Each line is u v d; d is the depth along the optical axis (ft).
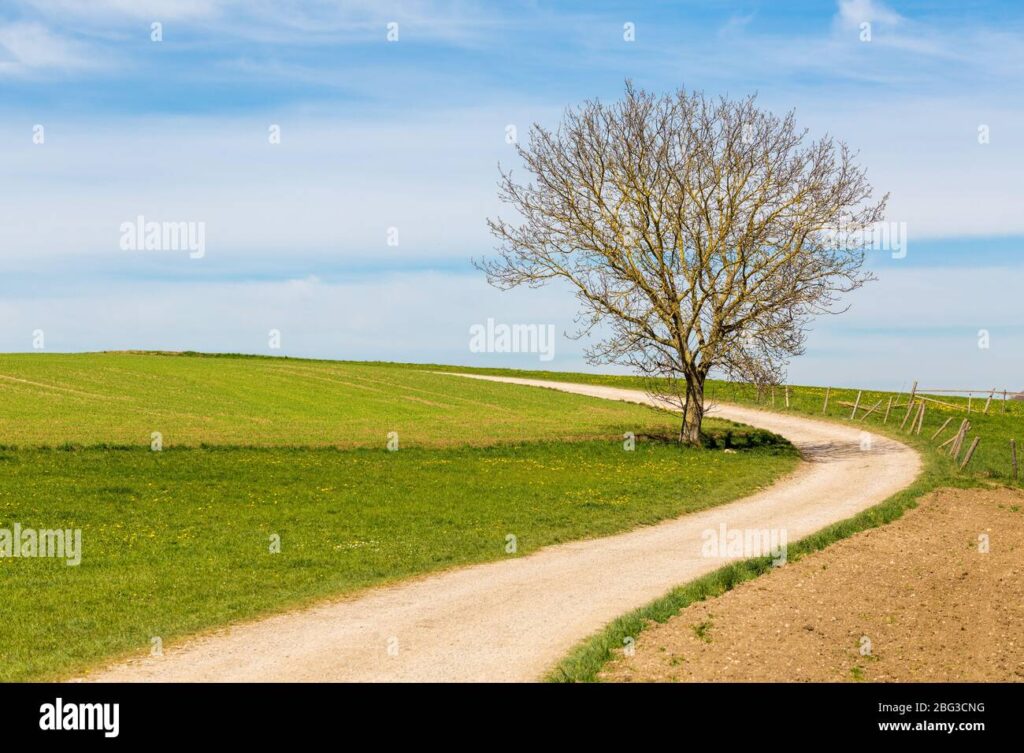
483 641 64.69
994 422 259.60
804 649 63.16
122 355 302.86
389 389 269.44
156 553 93.50
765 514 128.67
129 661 60.34
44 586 80.23
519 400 268.82
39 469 132.05
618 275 191.93
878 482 158.71
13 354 282.15
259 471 140.46
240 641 65.00
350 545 99.30
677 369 194.80
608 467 164.55
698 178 187.42
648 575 88.22
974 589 84.17
